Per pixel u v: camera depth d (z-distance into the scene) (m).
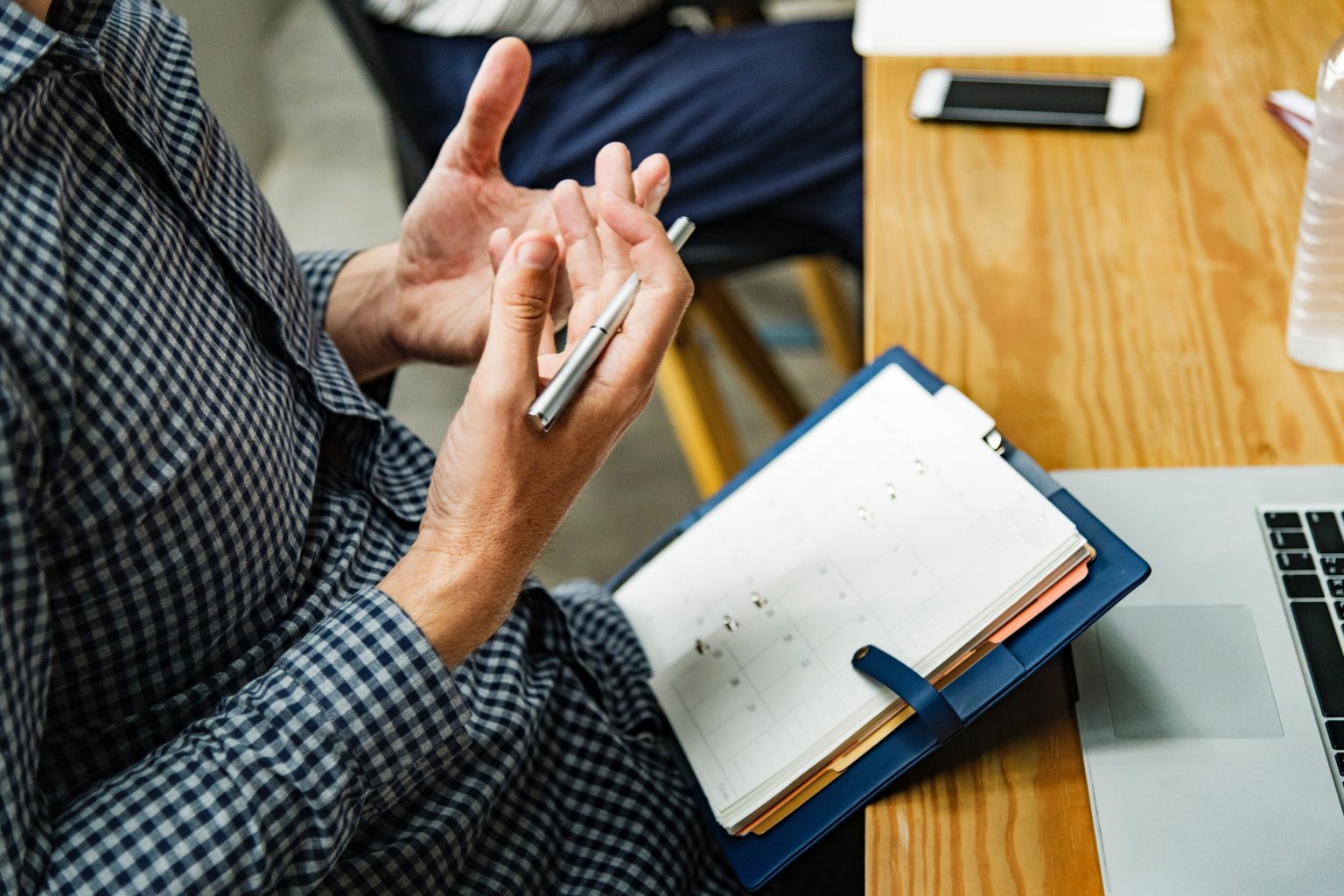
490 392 0.62
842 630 0.67
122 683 0.63
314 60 2.78
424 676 0.63
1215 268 0.86
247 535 0.65
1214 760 0.59
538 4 1.38
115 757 0.64
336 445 0.78
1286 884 0.54
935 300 0.85
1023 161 0.96
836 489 0.73
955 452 0.69
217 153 0.76
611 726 0.78
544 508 0.65
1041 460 0.74
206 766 0.59
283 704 0.61
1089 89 1.02
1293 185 0.92
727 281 2.14
